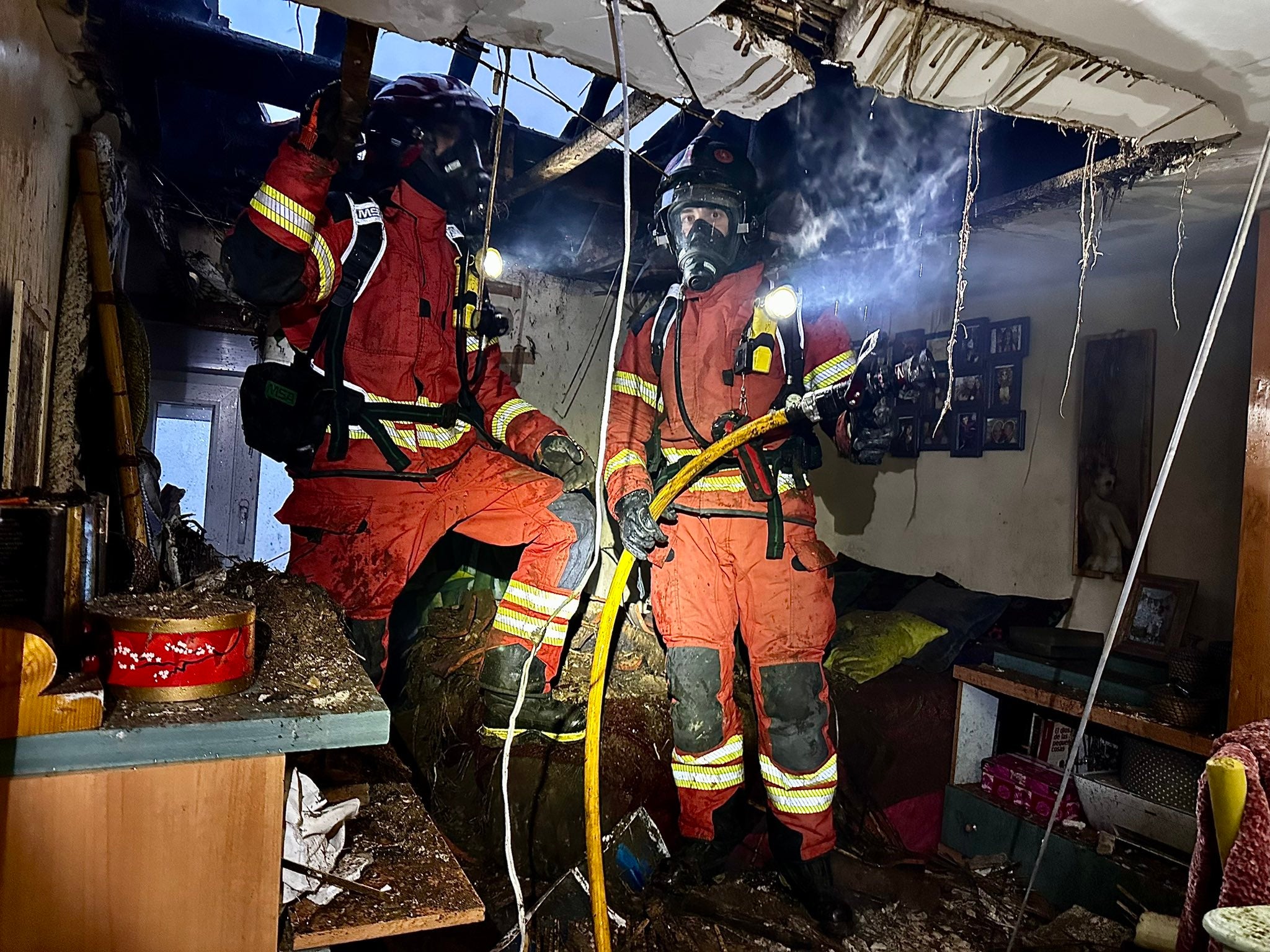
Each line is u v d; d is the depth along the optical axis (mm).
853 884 2383
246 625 1028
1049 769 2592
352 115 1609
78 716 850
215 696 991
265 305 1769
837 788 2572
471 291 2238
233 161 3205
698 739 2191
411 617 2645
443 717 2510
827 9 1195
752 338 2221
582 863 2205
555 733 2373
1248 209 1146
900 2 1128
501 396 2316
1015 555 3182
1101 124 1498
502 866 2172
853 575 3607
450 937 1855
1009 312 3238
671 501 2096
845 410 2027
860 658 2863
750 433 2027
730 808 2266
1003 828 2539
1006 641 2949
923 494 3594
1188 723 2135
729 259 2164
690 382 2256
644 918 2055
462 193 2146
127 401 1759
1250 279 2447
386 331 2023
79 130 1918
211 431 3564
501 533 2188
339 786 1480
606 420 1356
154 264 3168
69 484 1752
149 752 885
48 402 1719
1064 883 2340
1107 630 2811
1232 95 1343
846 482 4027
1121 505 2789
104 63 1778
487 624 3109
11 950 852
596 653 1696
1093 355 2896
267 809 955
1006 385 3229
